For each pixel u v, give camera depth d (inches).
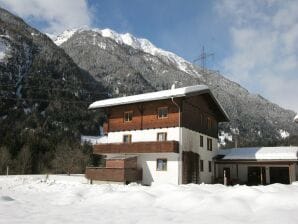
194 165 1282.0
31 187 1070.4
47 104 5502.0
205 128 1438.2
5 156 2657.5
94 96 6422.2
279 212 438.0
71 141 3784.5
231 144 4436.5
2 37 6683.1
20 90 5718.5
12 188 1053.2
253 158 1342.3
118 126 1391.5
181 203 562.9
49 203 637.3
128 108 1381.6
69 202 639.8
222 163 1451.8
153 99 1254.9
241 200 520.1
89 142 3964.1
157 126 1282.0
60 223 418.9
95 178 1253.1
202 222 415.5
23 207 568.1
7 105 5068.9
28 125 4564.5
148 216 466.3
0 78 5693.9
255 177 1428.4
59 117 5128.0
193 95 1262.3
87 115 5438.0
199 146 1354.6
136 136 1330.0
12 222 425.7
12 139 3243.1
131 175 1213.7
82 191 802.8
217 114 1576.0
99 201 635.5
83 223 418.9
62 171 2546.8
